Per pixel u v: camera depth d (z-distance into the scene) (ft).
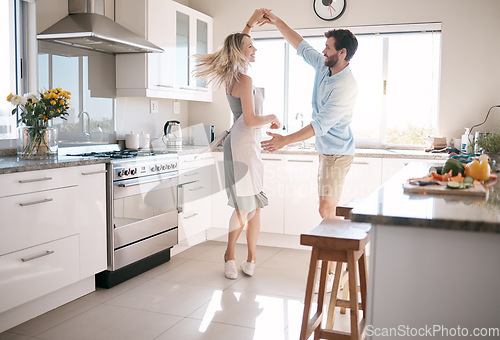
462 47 14.78
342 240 6.59
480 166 7.03
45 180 9.30
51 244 9.52
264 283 11.72
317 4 15.84
